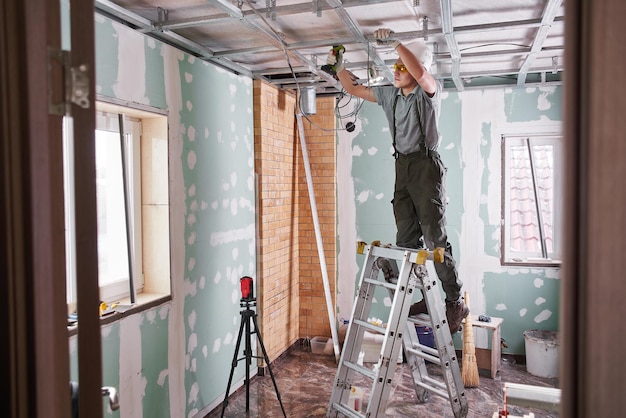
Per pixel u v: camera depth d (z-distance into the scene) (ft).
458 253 16.17
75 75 3.26
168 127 10.48
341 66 11.32
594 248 2.36
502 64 13.64
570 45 2.43
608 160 2.32
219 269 12.60
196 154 11.55
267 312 15.03
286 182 16.38
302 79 14.75
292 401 13.05
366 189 17.10
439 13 9.91
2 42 2.93
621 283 2.31
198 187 11.66
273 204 15.37
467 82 15.67
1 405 3.01
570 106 2.44
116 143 10.04
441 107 16.14
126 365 9.29
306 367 15.53
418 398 13.12
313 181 17.38
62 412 3.28
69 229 8.41
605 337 2.35
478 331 15.80
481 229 15.97
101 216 9.76
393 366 10.26
